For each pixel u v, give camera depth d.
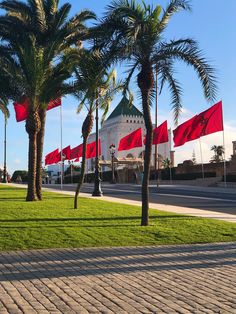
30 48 23.20
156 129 52.47
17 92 24.69
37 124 24.89
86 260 10.34
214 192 40.34
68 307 6.83
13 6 24.23
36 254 11.02
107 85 20.89
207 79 15.77
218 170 59.16
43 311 6.61
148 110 15.66
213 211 21.81
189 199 30.91
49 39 24.30
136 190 43.72
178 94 16.97
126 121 97.06
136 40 14.89
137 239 13.25
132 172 77.56
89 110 21.92
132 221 16.73
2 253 11.11
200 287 8.04
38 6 24.16
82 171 21.36
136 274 9.02
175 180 64.94
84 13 24.86
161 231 14.50
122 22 14.89
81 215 18.23
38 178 26.27
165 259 10.57
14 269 9.34
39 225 15.21
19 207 20.86
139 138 62.19
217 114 42.78
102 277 8.73
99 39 15.02
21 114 33.47
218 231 14.70
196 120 44.34
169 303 7.07
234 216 19.45
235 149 56.28
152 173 72.88
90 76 16.53
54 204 22.77
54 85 23.66
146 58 15.44
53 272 9.12
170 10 15.25
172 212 20.36
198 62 15.61
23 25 23.88
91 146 69.31
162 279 8.61
